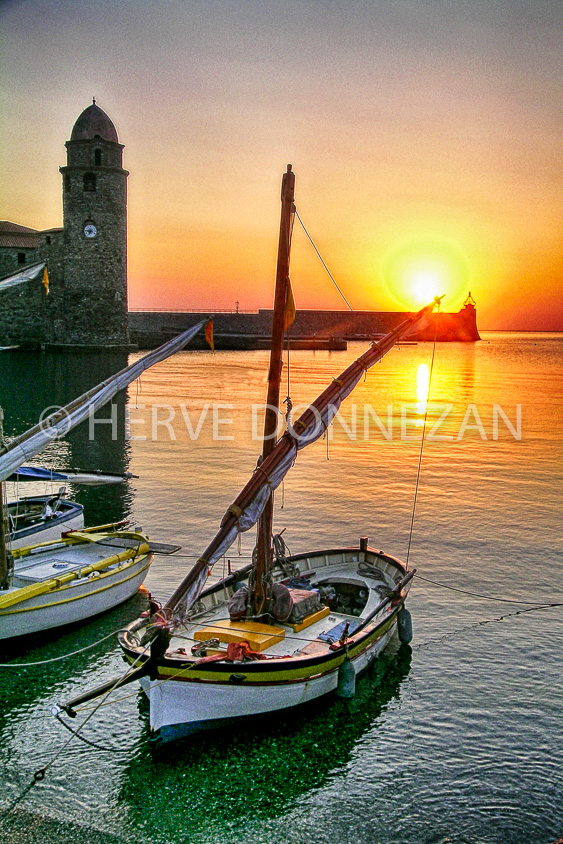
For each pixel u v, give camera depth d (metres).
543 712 15.15
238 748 13.88
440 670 16.78
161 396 70.44
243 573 17.72
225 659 13.55
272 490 15.48
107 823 11.92
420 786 12.91
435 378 100.88
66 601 17.98
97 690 12.84
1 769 13.18
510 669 16.86
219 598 17.14
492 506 30.67
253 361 122.75
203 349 156.38
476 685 16.17
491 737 14.29
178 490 32.69
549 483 35.09
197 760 13.50
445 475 36.81
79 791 12.65
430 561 23.84
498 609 20.14
